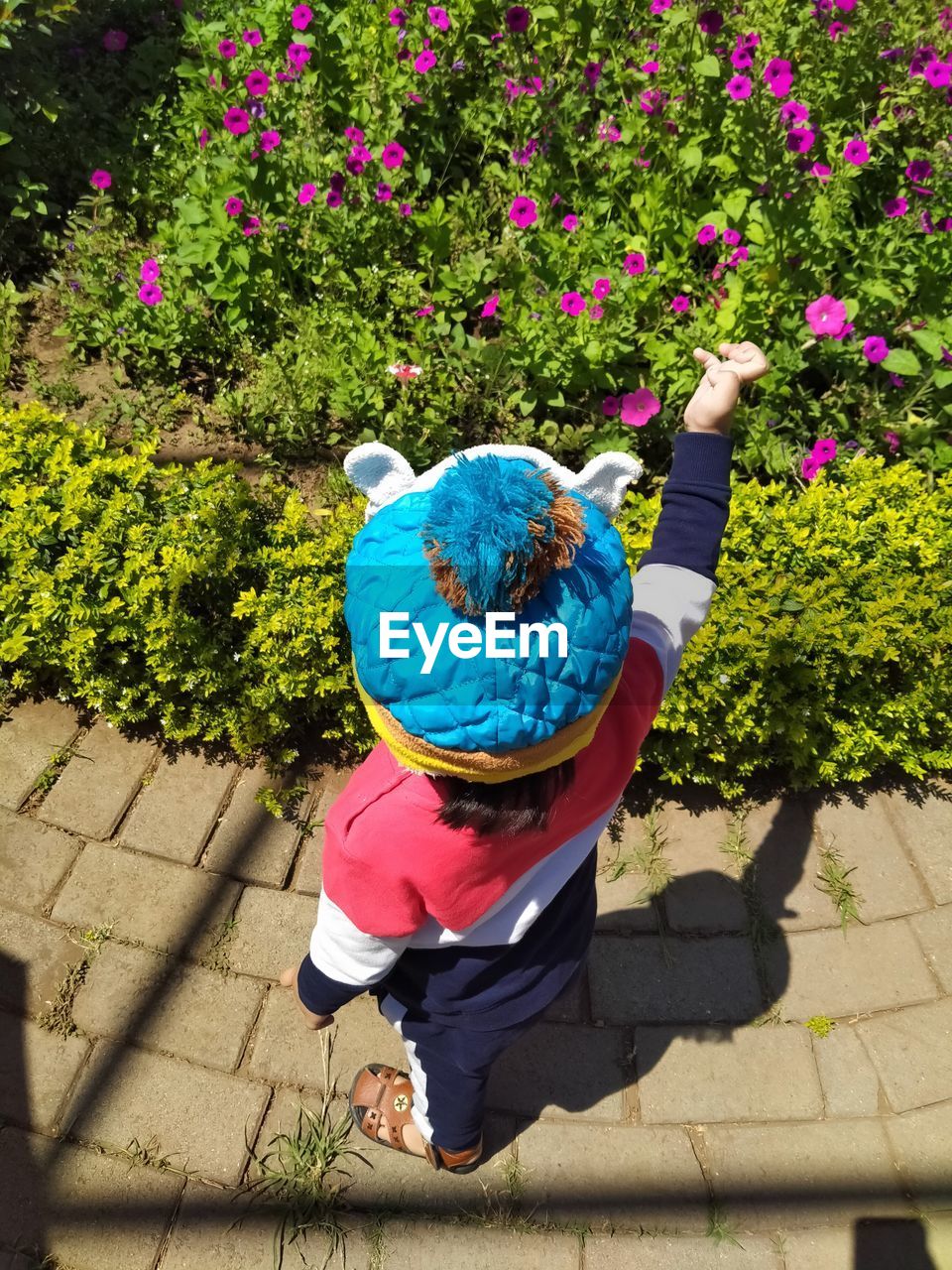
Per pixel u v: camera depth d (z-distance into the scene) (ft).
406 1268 6.07
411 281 10.93
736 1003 7.35
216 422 10.74
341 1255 6.10
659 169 11.51
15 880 7.53
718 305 10.48
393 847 3.58
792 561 8.37
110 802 8.04
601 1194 6.43
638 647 4.17
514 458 3.32
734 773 8.52
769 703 8.11
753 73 10.84
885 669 8.25
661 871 8.00
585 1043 7.10
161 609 7.81
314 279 11.18
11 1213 6.11
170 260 11.14
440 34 12.67
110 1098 6.59
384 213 11.41
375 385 10.34
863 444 10.47
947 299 11.07
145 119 13.73
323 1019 5.05
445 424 10.37
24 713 8.53
